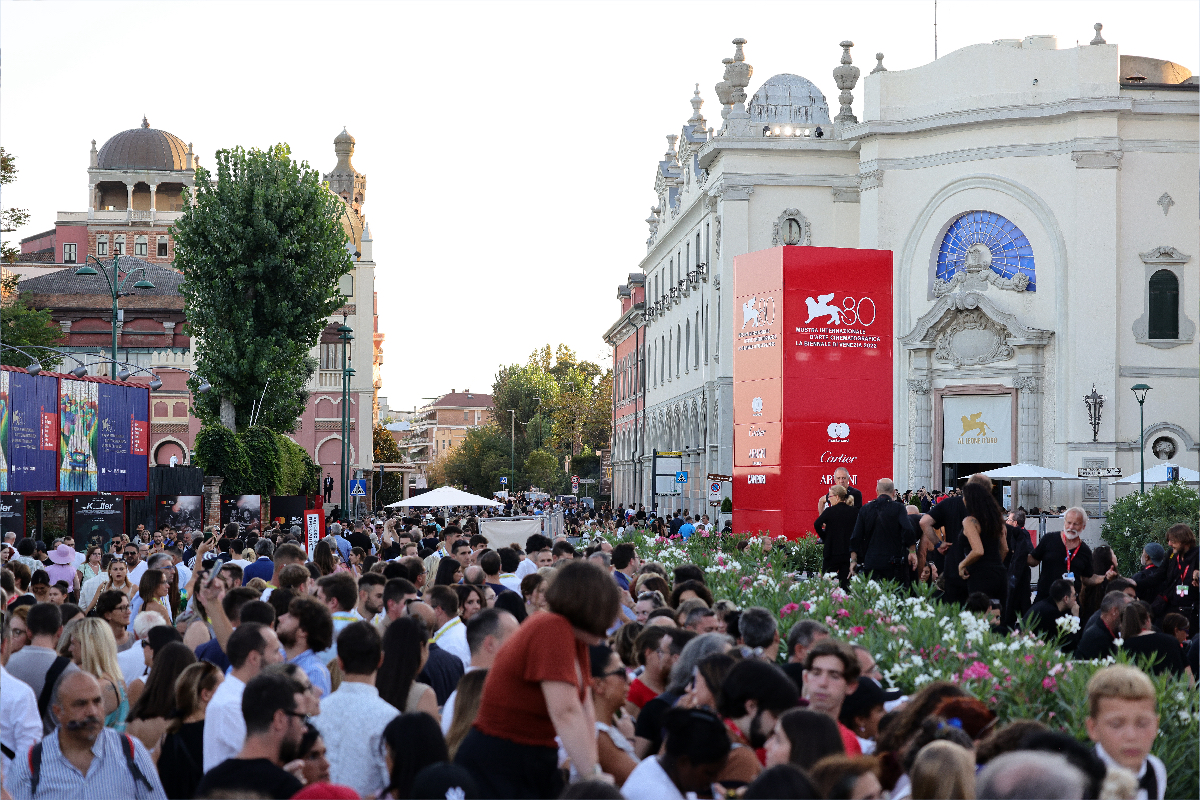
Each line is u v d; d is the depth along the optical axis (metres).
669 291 73.81
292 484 55.44
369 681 7.26
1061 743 5.59
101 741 7.11
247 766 6.14
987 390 52.03
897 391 53.84
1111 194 50.44
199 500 39.03
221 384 53.44
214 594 10.80
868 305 25.48
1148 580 16.44
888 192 54.31
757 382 26.06
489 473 138.62
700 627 9.64
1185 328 50.91
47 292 83.94
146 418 40.53
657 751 7.54
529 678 6.20
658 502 78.00
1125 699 6.07
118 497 35.88
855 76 57.75
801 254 25.23
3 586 12.77
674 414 72.75
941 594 16.52
